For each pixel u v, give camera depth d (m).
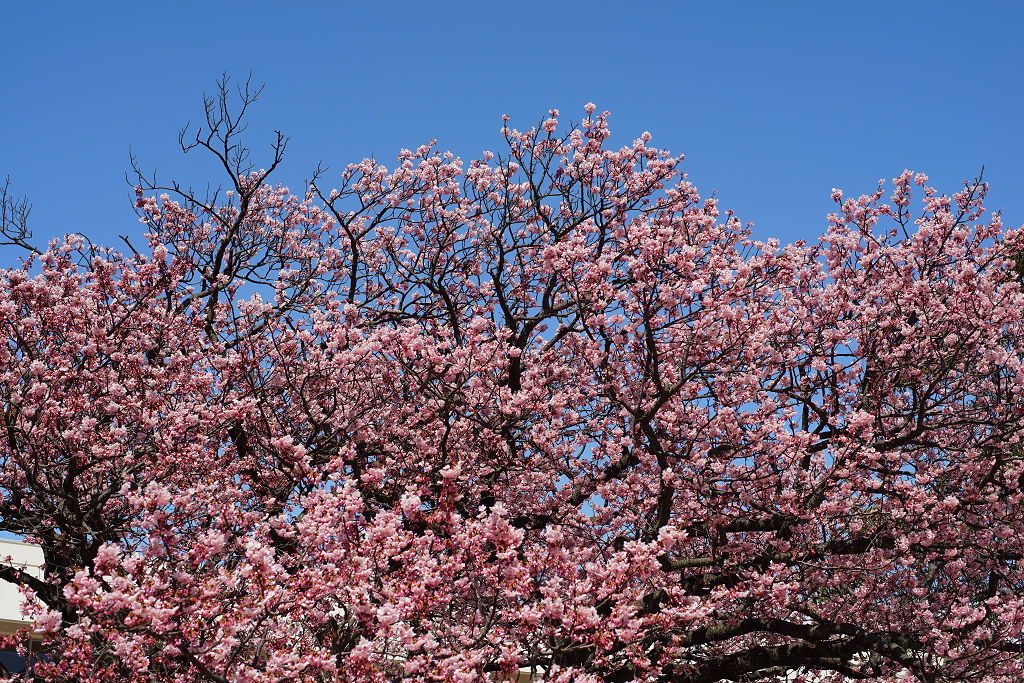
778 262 11.62
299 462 9.24
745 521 11.34
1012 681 10.50
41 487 10.01
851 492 11.44
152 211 16.98
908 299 12.32
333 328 11.14
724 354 10.27
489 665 8.10
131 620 6.52
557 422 11.75
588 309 11.45
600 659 7.89
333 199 16.73
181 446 10.55
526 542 10.42
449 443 11.62
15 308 10.87
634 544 7.77
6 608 15.46
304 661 6.92
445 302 14.64
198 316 13.13
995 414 11.95
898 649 10.38
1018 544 11.32
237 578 6.96
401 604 7.44
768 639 12.44
